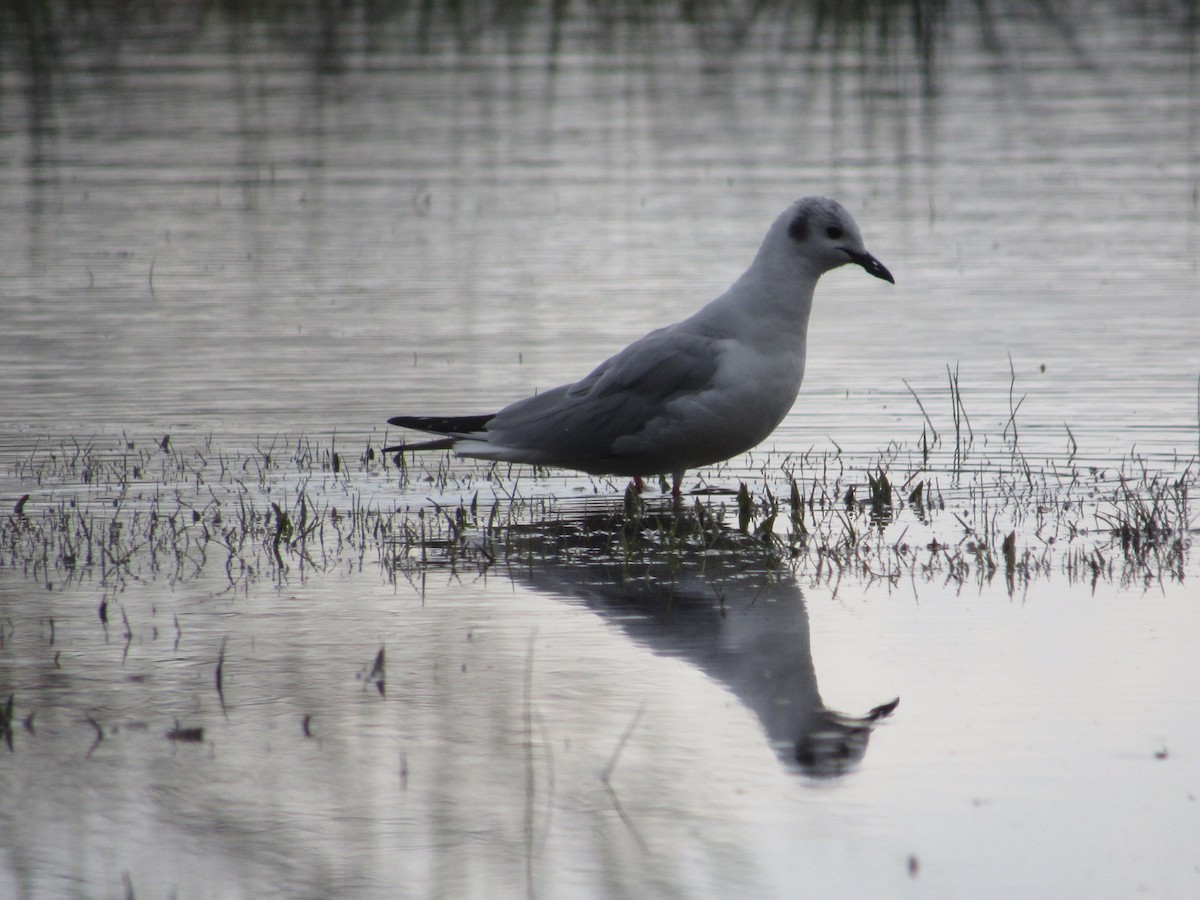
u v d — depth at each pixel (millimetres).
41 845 7578
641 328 19156
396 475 14008
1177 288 21281
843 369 17453
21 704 9070
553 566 11516
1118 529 11977
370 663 9633
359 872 7348
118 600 10805
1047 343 18406
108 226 26125
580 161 31141
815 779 8109
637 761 8305
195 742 8602
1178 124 34000
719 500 13234
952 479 13555
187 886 7230
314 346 18609
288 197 28312
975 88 37594
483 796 8000
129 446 14727
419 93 37188
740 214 26266
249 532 12336
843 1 42562
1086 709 8812
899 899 7055
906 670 9398
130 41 42281
